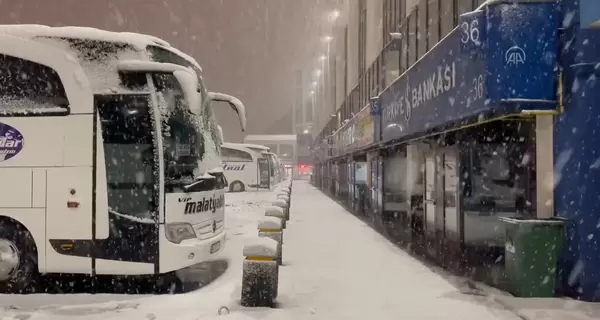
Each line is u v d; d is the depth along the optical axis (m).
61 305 7.10
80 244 7.83
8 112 8.04
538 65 7.54
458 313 6.67
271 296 6.97
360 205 23.42
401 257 10.95
